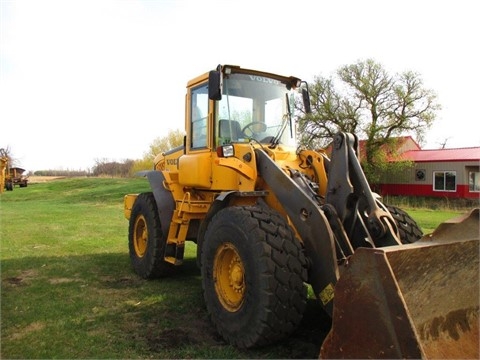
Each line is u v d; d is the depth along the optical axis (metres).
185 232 5.47
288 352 3.59
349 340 2.67
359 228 3.72
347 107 31.16
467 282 3.37
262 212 3.83
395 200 28.50
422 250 2.97
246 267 3.61
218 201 4.33
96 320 4.36
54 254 7.80
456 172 28.36
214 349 3.67
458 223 3.31
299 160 4.83
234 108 5.06
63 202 24.12
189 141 5.64
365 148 31.23
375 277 2.57
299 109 5.84
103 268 6.68
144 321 4.34
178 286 5.63
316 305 4.76
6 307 4.75
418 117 30.92
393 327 2.48
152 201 6.04
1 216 14.78
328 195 3.87
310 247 3.66
